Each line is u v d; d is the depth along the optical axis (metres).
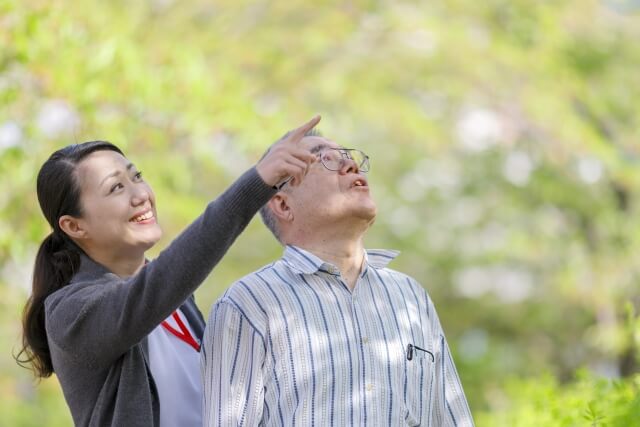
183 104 15.73
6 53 14.37
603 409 7.91
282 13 21.92
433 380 7.23
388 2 22.34
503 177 28.98
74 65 14.46
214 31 21.23
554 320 30.61
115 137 14.67
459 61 22.59
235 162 19.34
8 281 15.98
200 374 7.16
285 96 21.11
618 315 25.50
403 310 7.17
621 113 25.50
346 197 7.12
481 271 31.75
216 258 6.23
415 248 31.14
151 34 19.52
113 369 6.76
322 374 6.70
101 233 7.11
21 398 21.31
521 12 23.83
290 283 6.99
